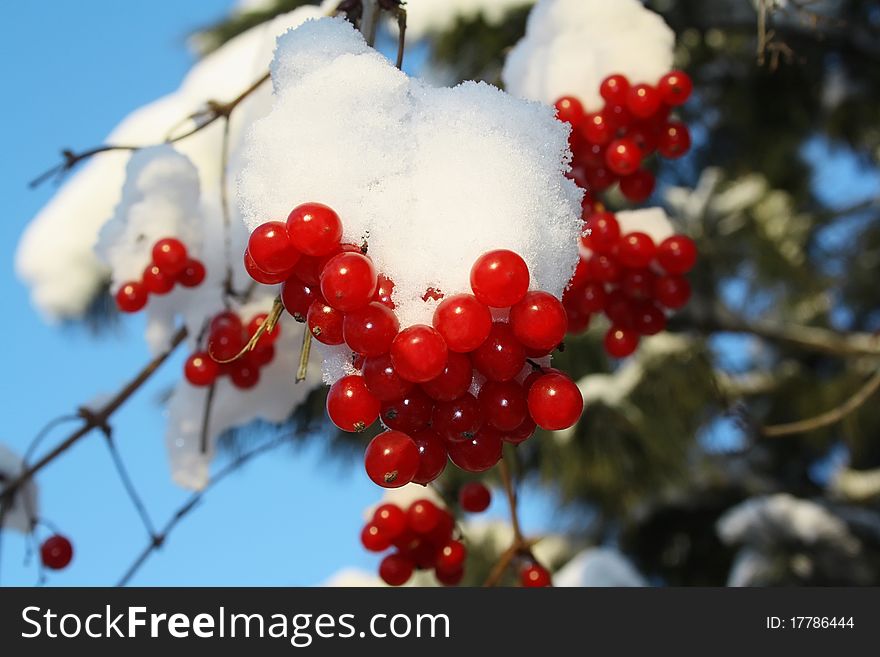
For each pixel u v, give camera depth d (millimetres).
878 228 1396
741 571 1328
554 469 1021
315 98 403
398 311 383
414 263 385
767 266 1241
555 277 398
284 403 597
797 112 1264
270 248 384
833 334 1122
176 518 594
